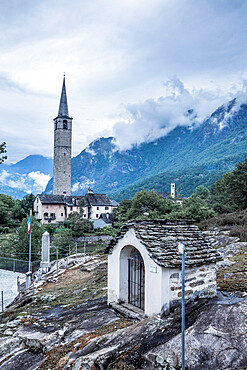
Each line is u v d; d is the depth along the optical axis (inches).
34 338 297.7
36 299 523.5
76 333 296.8
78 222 2262.6
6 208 2910.9
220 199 2081.7
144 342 243.8
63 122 3693.4
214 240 800.3
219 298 332.5
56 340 289.9
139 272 359.6
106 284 545.6
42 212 3002.0
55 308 422.6
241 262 523.2
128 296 359.3
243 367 193.9
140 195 1668.3
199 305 305.6
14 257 1393.9
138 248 318.7
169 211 1617.9
